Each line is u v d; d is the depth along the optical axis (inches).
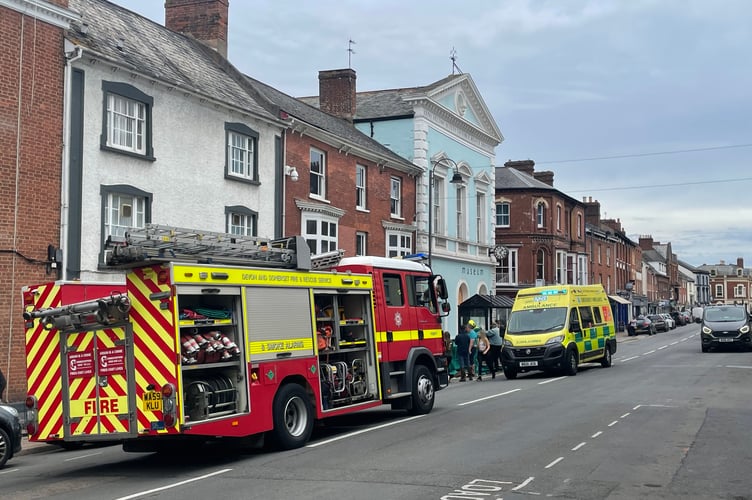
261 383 415.5
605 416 532.7
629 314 2812.5
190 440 407.8
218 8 1024.9
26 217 613.6
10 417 430.6
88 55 665.0
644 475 339.3
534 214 1946.4
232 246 422.3
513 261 1941.4
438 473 347.9
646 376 861.8
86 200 665.6
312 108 1259.2
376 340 528.7
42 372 404.2
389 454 401.7
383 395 528.4
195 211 799.1
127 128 724.0
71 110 655.1
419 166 1315.2
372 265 542.3
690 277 5201.8
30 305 412.2
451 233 1429.6
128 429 378.0
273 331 430.9
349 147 1088.8
